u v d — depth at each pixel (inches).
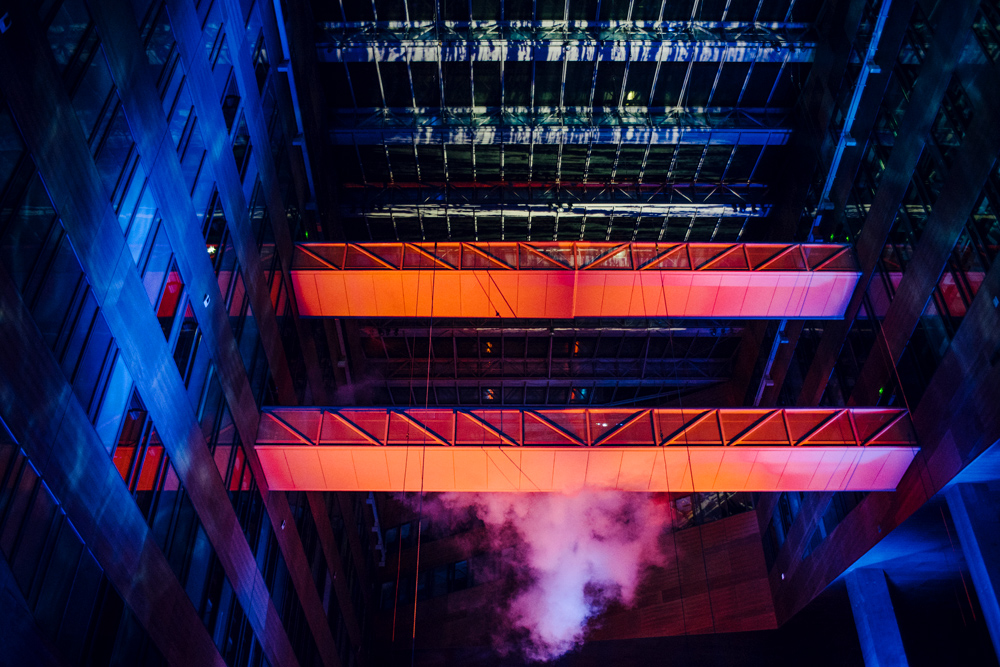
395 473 756.6
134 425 507.2
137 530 512.7
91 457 451.2
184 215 576.7
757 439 735.1
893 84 773.9
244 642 729.6
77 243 430.9
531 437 731.4
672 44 907.4
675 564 1289.4
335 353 1106.7
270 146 785.6
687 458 732.0
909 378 740.7
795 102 990.4
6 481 367.2
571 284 831.7
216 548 657.0
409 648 1353.3
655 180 1071.6
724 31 922.1
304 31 867.4
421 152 1021.8
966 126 639.8
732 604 1210.0
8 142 368.5
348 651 1190.3
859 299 842.2
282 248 819.4
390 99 975.0
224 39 661.3
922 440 717.9
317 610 1009.5
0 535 362.9
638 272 827.4
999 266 587.8
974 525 666.2
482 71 940.0
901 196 753.6
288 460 751.7
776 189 1063.6
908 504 748.0
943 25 682.2
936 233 685.9
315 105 922.1
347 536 1222.3
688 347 1321.4
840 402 900.6
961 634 1020.5
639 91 972.6
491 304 860.6
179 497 581.6
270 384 796.6
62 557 420.2
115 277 476.4
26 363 383.2
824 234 928.3
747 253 846.5
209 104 624.1
